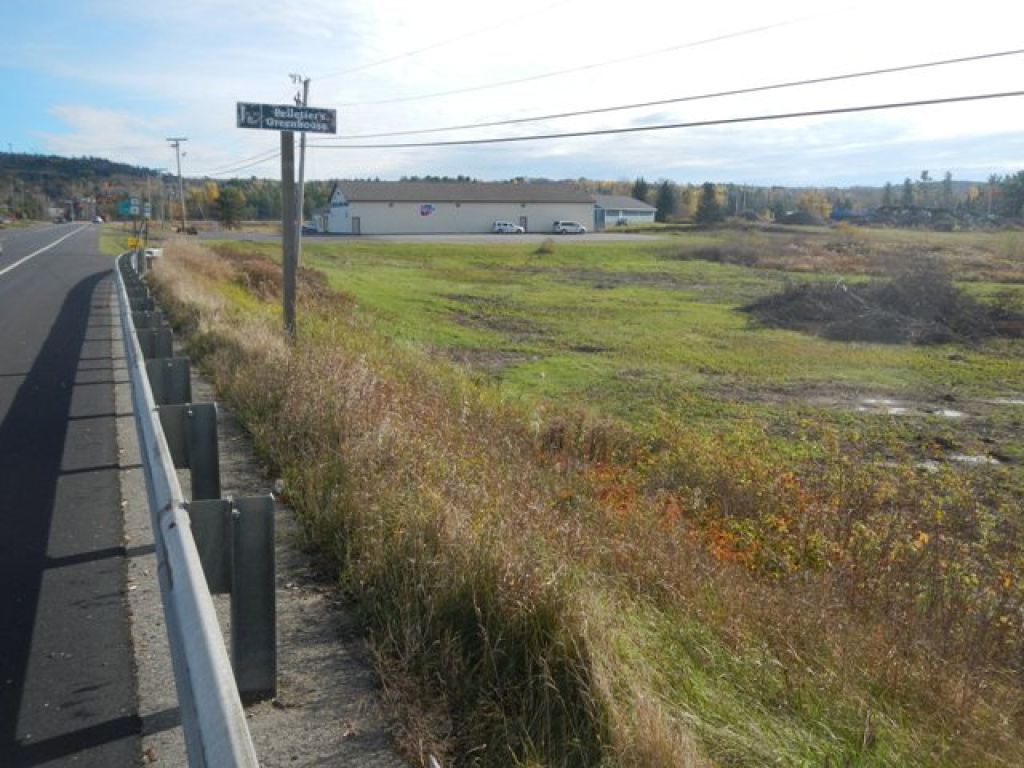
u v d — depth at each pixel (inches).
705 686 148.3
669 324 1184.8
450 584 158.1
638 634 156.3
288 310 536.1
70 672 151.5
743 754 128.2
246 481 251.6
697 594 200.4
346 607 172.2
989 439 575.8
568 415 470.9
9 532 219.5
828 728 144.9
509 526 187.5
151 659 156.8
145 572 195.6
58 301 852.6
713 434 526.0
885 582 256.2
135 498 248.1
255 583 134.3
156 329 351.3
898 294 1205.7
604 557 210.2
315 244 2603.3
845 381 792.3
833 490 369.1
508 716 132.1
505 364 835.4
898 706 163.6
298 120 487.8
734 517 335.3
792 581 247.0
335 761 123.6
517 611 145.1
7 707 140.0
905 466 424.8
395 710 134.1
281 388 325.4
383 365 522.6
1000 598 251.4
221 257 1478.8
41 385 418.0
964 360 941.8
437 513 187.6
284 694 139.8
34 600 180.1
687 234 3412.9
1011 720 174.1
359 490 209.5
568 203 3934.5
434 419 347.9
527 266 2204.7
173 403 257.8
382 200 3688.5
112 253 1860.2
